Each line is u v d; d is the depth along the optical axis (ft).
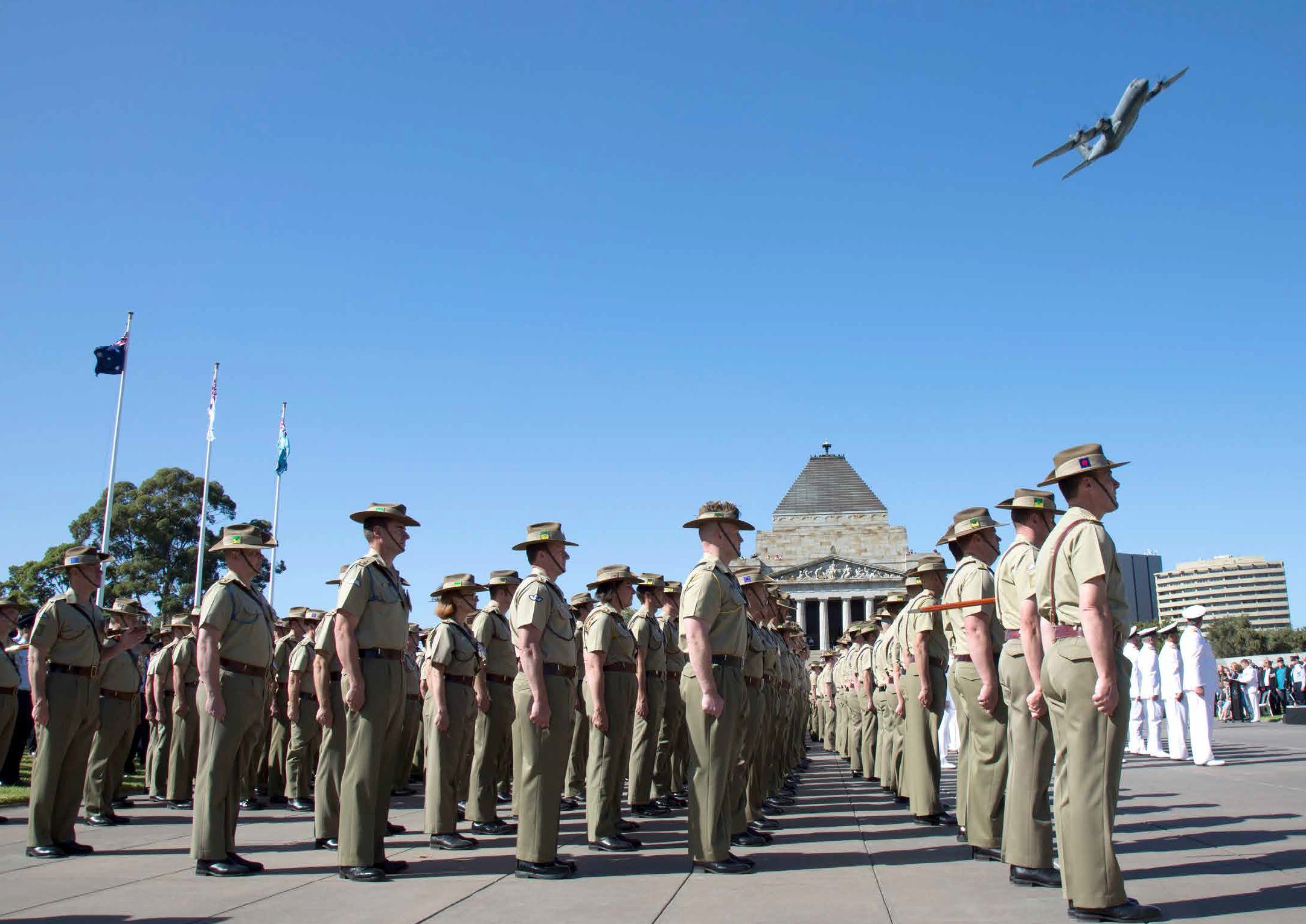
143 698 86.53
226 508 246.27
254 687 39.60
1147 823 46.73
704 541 39.24
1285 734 120.78
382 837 38.17
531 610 37.58
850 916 29.32
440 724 44.52
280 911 31.14
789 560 421.18
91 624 44.68
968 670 39.04
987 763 38.60
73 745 43.60
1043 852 33.24
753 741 44.09
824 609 401.70
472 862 40.11
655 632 57.82
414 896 33.40
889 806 57.00
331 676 44.73
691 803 37.42
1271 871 33.94
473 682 48.34
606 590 47.11
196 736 61.62
